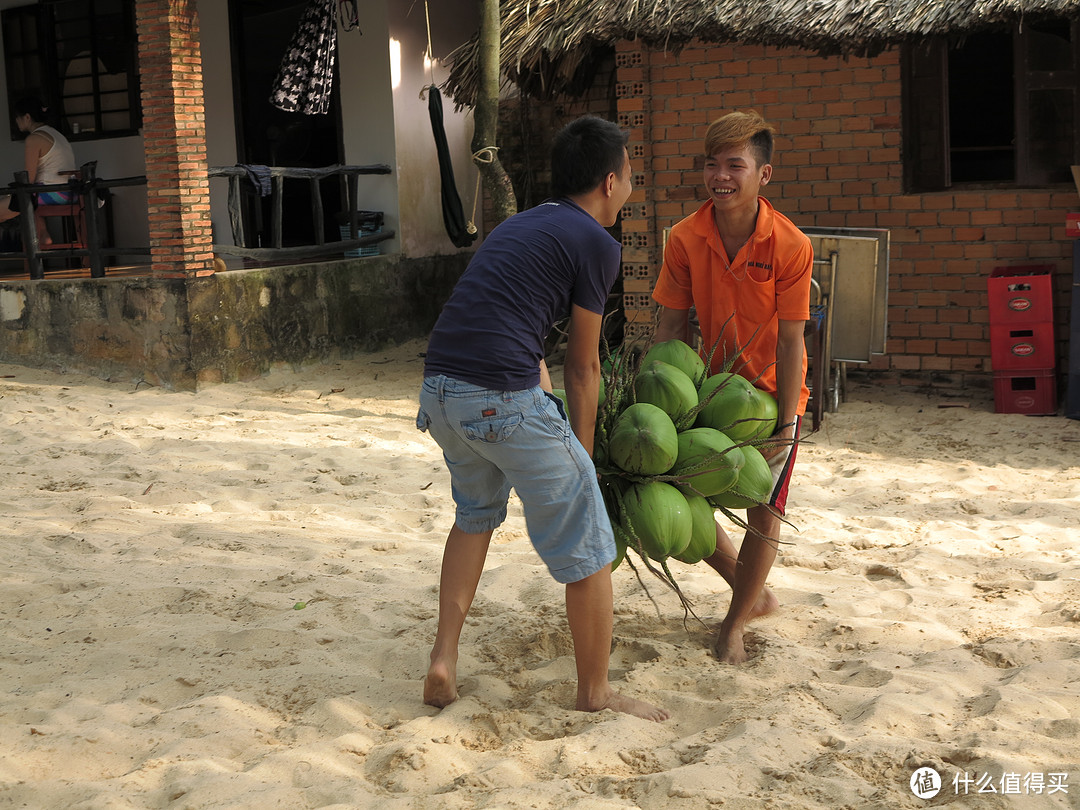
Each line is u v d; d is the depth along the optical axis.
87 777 3.13
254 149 13.72
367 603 4.64
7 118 14.39
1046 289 8.46
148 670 3.93
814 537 5.75
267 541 5.62
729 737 3.32
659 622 4.48
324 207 14.24
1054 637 4.12
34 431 8.51
